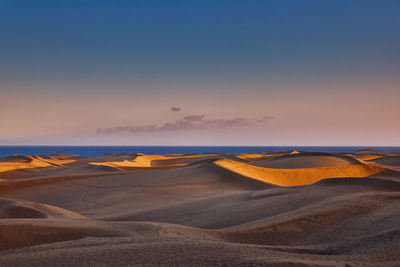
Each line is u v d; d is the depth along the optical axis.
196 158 101.62
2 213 18.73
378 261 7.73
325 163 57.62
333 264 6.67
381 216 14.72
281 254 7.82
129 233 12.04
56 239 11.45
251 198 24.88
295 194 24.34
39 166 76.00
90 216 24.09
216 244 8.55
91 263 6.72
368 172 52.19
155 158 104.06
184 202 26.98
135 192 34.38
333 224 14.34
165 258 6.97
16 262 6.91
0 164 66.81
